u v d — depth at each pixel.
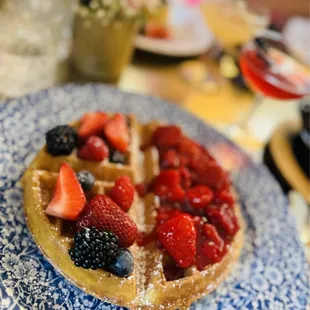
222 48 0.49
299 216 0.38
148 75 0.43
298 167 0.40
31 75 0.36
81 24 0.36
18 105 0.32
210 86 0.45
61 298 0.24
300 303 0.28
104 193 0.27
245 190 0.35
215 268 0.26
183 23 0.47
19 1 0.40
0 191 0.27
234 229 0.28
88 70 0.39
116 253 0.23
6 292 0.22
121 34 0.36
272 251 0.31
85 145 0.28
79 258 0.22
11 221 0.25
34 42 0.39
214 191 0.30
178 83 0.43
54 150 0.27
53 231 0.24
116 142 0.29
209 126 0.38
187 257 0.25
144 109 0.37
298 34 0.52
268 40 0.42
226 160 0.36
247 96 0.46
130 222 0.24
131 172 0.29
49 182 0.26
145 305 0.24
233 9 0.50
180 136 0.32
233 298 0.27
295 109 0.49
